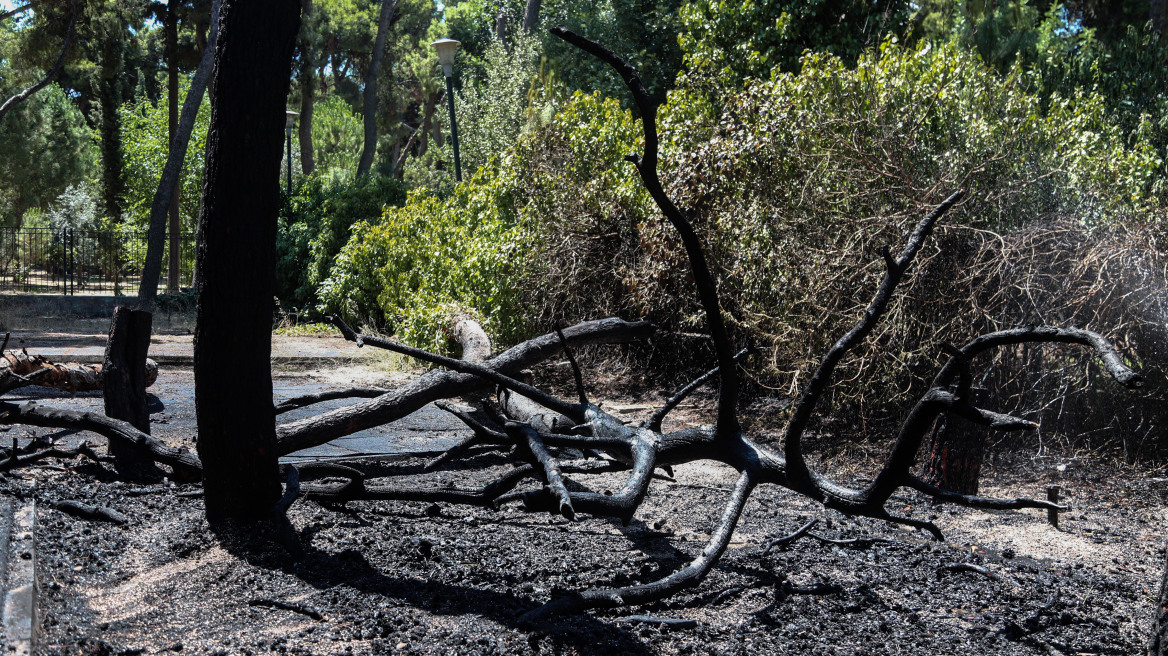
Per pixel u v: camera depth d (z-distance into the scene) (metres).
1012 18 12.94
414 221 14.06
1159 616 2.79
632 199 10.27
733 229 8.47
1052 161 7.39
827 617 3.58
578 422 3.97
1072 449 7.01
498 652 3.06
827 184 7.84
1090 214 7.23
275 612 3.41
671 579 3.05
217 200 4.01
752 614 3.60
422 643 3.13
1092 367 6.73
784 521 5.05
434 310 11.30
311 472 5.16
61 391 8.84
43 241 23.12
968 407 2.86
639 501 2.93
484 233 11.94
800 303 7.69
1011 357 6.88
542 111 13.12
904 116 7.71
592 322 7.40
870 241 7.19
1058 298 6.66
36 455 5.28
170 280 24.55
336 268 16.56
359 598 3.54
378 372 11.24
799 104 8.27
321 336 15.30
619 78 20.47
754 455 3.44
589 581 3.85
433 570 3.92
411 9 43.81
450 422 8.02
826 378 3.16
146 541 4.21
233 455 4.25
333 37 39.47
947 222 6.99
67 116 35.69
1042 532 5.04
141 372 5.75
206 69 18.20
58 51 20.94
